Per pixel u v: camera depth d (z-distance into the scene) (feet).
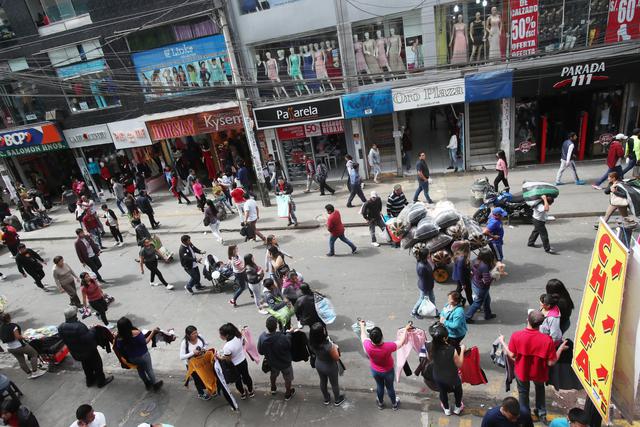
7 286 46.93
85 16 61.87
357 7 51.08
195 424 24.11
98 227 52.80
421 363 21.66
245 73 57.72
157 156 74.90
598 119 51.80
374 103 53.78
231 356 23.61
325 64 55.16
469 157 55.88
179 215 59.82
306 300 26.05
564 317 20.48
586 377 16.29
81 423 19.94
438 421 21.56
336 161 63.16
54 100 68.54
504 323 27.37
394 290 33.40
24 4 63.21
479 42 49.65
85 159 74.74
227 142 68.49
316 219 49.73
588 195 43.29
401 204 40.19
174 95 62.44
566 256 33.73
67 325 26.40
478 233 33.14
